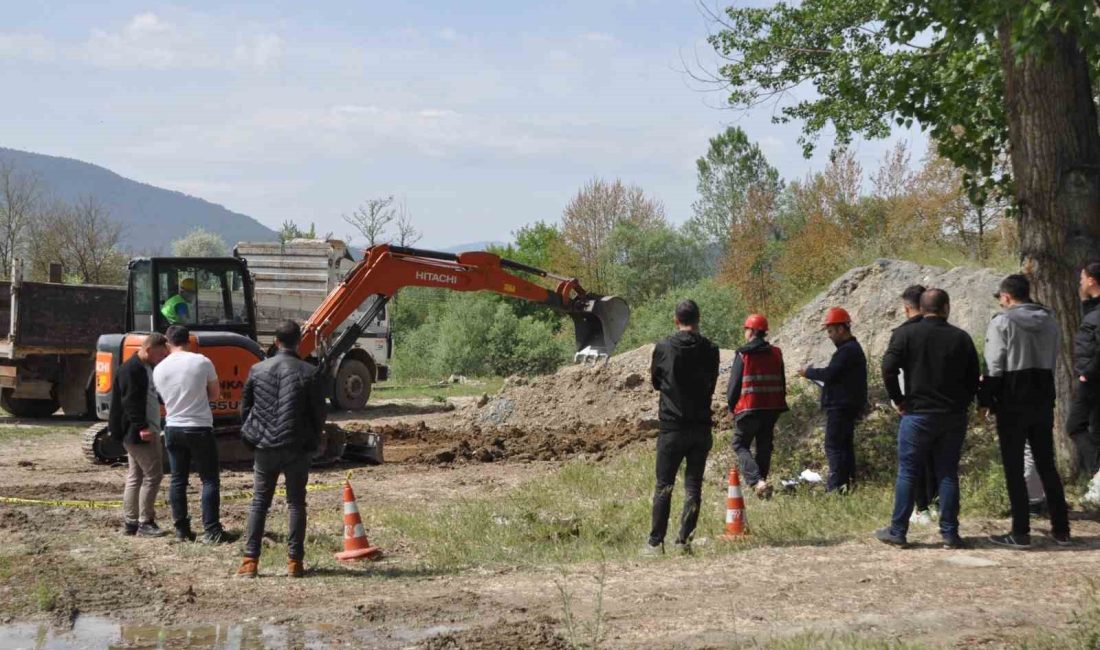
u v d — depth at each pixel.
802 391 13.38
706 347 8.49
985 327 15.74
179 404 9.44
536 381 20.39
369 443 15.64
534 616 6.68
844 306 17.59
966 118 12.62
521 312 45.81
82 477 14.01
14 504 11.56
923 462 8.12
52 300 20.97
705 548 8.55
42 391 21.52
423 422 19.80
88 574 8.09
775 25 16.69
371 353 25.22
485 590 7.52
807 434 12.30
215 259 17.34
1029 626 5.95
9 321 22.34
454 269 20.14
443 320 39.84
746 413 10.80
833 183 45.75
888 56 13.55
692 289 33.56
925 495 9.10
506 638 6.11
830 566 7.57
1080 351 8.53
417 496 12.43
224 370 14.59
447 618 6.78
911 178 43.50
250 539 8.14
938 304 8.05
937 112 12.94
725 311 32.62
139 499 9.78
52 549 9.05
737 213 64.00
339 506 11.70
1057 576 6.98
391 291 19.75
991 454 10.60
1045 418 7.99
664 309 32.97
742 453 10.80
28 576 8.02
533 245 65.06
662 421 8.48
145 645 6.33
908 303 8.57
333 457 15.24
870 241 29.86
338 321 19.47
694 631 6.15
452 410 24.42
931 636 5.84
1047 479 8.04
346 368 23.88
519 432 18.06
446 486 13.23
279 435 8.02
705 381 8.48
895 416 11.85
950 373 7.95
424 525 10.15
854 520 9.20
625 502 11.29
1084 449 8.98
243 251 25.36
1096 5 7.89
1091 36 7.79
